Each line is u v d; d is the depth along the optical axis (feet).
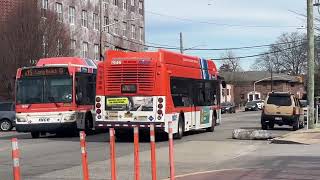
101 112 72.18
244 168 45.14
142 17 254.47
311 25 87.51
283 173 41.42
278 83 387.55
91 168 45.73
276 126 113.50
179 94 76.23
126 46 233.14
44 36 137.49
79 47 191.31
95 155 56.18
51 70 80.18
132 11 242.58
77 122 80.89
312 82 88.28
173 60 74.43
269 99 98.84
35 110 79.82
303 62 407.23
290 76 396.37
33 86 80.43
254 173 41.78
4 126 110.63
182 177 40.14
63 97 79.92
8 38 133.90
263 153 57.26
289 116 96.73
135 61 71.00
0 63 133.28
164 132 70.69
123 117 71.15
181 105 76.79
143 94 70.64
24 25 134.62
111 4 220.84
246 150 60.64
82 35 194.49
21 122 79.97
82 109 82.99
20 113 80.12
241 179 38.81
